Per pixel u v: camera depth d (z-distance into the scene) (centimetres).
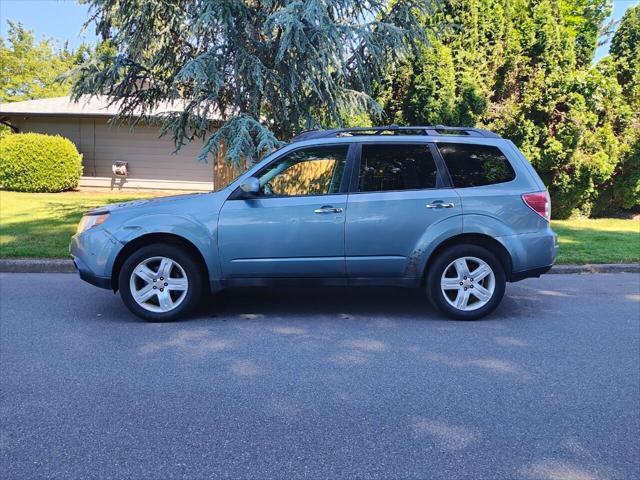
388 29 1009
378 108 1079
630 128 1338
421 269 553
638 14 1377
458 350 475
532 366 438
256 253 545
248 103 1080
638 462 296
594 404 368
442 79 1209
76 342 493
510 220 553
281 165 562
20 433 324
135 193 1850
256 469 287
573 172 1291
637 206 1468
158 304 559
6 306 623
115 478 279
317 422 340
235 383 400
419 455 302
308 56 984
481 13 1267
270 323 557
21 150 1766
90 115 1862
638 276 821
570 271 845
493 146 571
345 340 502
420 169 561
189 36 1053
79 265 558
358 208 545
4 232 1058
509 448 310
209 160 1922
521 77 1298
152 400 371
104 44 1189
